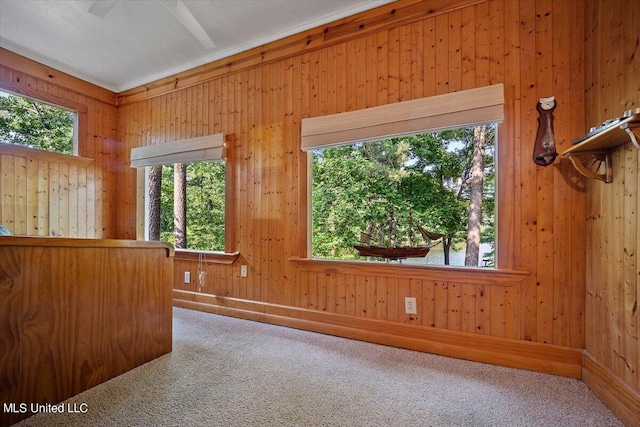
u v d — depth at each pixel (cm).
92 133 375
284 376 183
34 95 327
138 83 377
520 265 199
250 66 302
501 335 203
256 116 300
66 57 328
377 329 239
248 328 271
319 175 280
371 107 244
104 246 176
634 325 137
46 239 148
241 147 308
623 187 147
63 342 157
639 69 133
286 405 154
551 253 192
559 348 188
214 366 196
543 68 195
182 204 416
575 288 186
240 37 290
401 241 248
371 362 204
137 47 308
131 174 386
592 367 171
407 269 229
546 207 193
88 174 371
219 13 255
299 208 276
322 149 278
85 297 168
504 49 204
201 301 325
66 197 350
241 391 166
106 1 192
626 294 143
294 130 280
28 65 321
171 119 354
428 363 203
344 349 225
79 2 244
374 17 243
